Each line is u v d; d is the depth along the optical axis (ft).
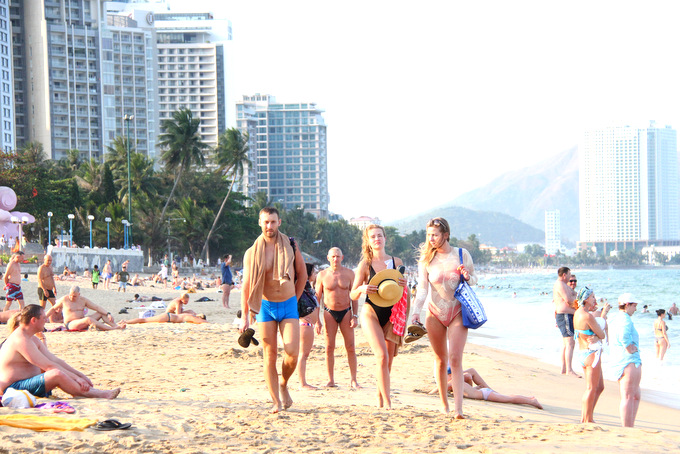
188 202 284.20
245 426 19.20
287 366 21.42
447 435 18.90
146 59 567.18
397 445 17.65
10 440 16.49
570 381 37.68
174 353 42.78
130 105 553.64
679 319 110.22
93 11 535.19
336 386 29.53
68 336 51.55
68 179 254.88
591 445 17.84
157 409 21.06
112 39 539.29
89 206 247.09
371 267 23.98
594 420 26.89
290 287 21.06
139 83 558.15
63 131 513.86
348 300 29.14
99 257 177.17
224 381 31.22
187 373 34.19
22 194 219.82
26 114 507.30
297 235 460.96
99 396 23.27
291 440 17.89
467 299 20.92
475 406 26.22
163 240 268.62
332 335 29.27
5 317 57.21
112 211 237.45
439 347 21.88
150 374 33.81
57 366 23.27
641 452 17.16
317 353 43.93
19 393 21.22
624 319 25.48
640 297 212.43
